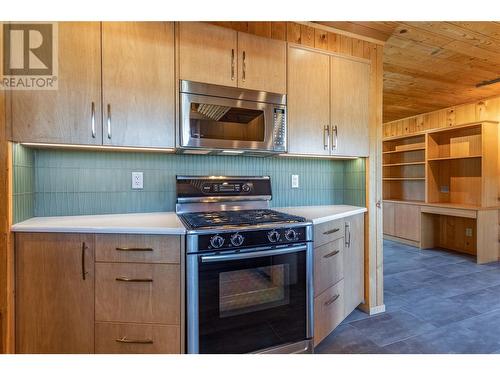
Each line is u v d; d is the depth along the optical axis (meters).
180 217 1.83
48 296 1.46
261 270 1.63
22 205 1.63
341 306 2.12
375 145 2.47
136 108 1.67
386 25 2.27
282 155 2.26
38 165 1.80
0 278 1.42
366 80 2.39
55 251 1.46
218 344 1.53
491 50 2.72
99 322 1.48
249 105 1.91
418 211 4.79
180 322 1.49
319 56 2.18
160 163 2.08
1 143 1.45
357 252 2.36
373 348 1.94
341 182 2.73
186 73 1.76
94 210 1.92
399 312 2.48
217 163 2.24
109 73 1.62
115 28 1.63
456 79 3.50
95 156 1.93
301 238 1.73
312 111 2.15
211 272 1.50
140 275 1.48
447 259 4.16
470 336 2.08
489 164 4.09
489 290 2.97
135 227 1.47
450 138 4.64
